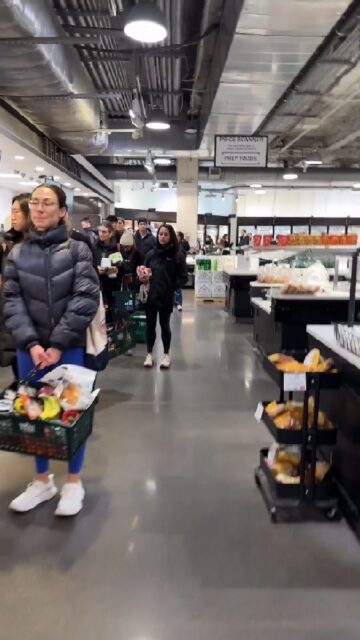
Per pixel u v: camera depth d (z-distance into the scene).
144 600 1.80
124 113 8.89
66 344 2.23
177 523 2.30
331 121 9.99
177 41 5.30
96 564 2.00
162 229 4.74
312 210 19.59
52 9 4.10
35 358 2.22
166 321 4.98
